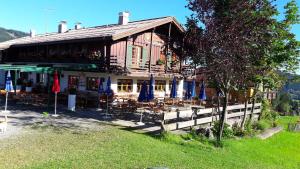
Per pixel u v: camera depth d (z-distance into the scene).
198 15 17.98
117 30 27.83
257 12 17.56
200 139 18.58
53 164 10.91
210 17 17.73
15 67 25.34
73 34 33.44
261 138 23.77
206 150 16.55
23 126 16.77
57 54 33.72
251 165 15.57
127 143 14.81
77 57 30.75
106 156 12.48
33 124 17.47
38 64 32.31
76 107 25.67
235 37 16.81
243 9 17.14
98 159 11.98
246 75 18.27
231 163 14.94
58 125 17.66
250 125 26.14
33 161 11.05
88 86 28.88
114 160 12.09
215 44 17.19
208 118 22.02
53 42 31.61
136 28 27.09
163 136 17.03
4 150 12.07
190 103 30.03
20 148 12.50
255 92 25.34
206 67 18.00
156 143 15.75
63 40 30.03
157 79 31.69
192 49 19.12
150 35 30.28
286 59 21.17
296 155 21.03
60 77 31.89
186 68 20.98
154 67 30.16
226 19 17.22
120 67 26.81
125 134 16.59
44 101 27.39
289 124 32.12
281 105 47.97
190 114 20.25
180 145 16.58
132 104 22.94
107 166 11.33
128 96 27.53
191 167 12.86
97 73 28.02
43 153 12.08
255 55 17.97
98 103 25.67
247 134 23.34
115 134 16.34
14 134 14.77
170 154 14.23
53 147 13.02
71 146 13.41
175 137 17.42
